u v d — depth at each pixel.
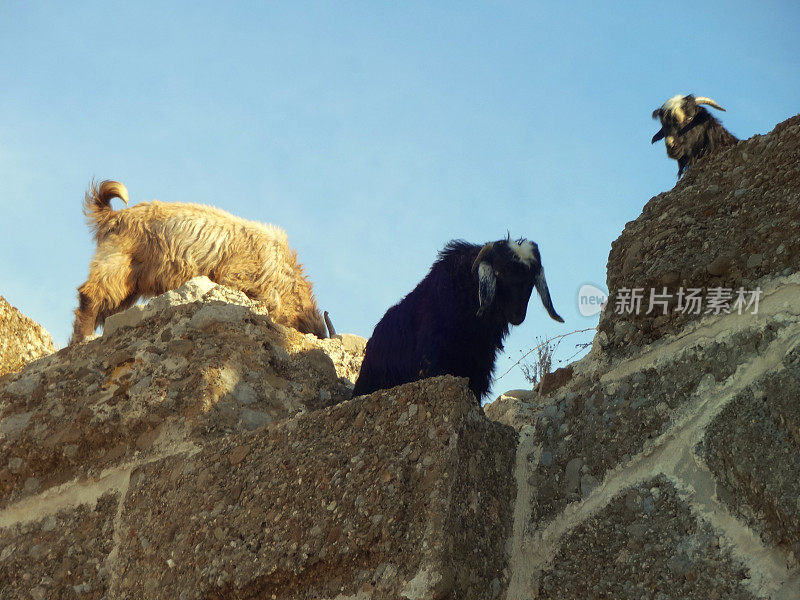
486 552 4.04
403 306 7.26
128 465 5.19
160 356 5.51
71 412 5.51
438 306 7.00
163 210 10.61
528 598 4.00
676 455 3.81
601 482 4.05
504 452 4.42
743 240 4.01
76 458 5.40
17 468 5.50
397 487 3.98
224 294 6.04
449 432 4.06
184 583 4.41
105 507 5.14
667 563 3.62
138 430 5.30
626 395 4.17
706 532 3.56
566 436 4.32
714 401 3.78
